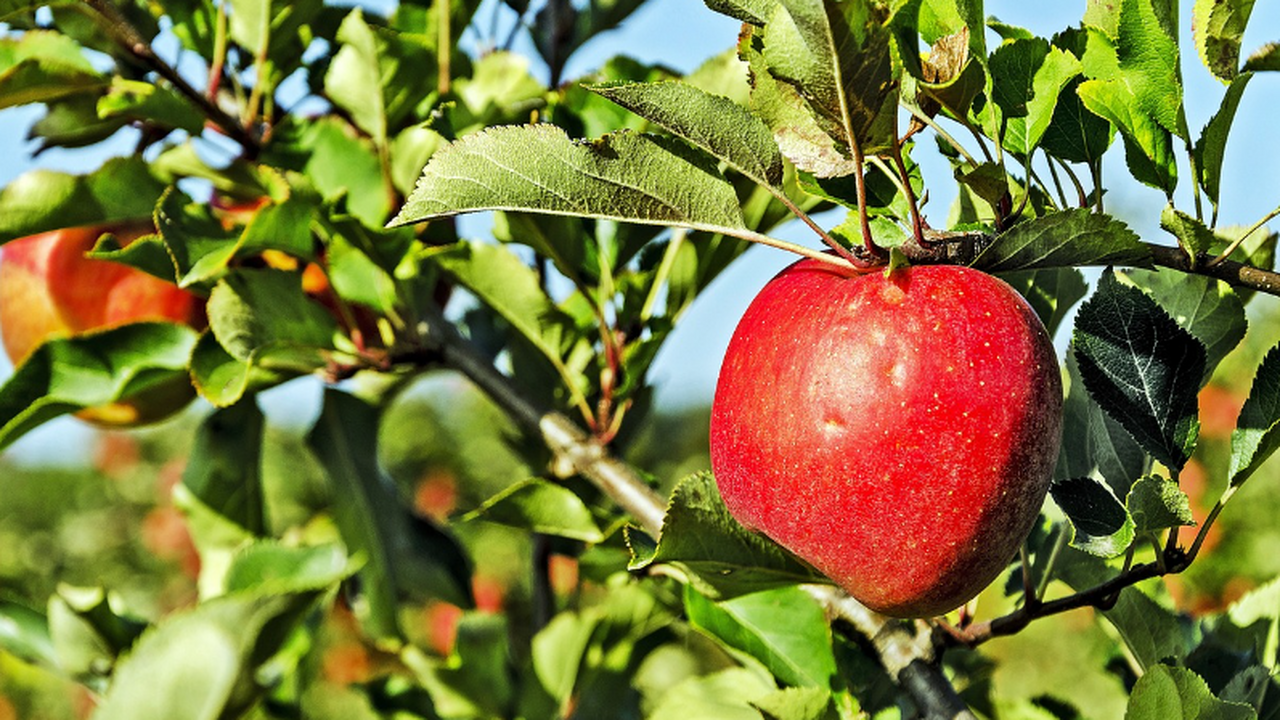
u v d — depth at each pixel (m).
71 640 0.86
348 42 0.90
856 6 0.66
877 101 0.68
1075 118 0.72
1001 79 0.72
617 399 0.91
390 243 0.86
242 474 0.94
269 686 0.79
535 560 0.98
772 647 0.78
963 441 0.68
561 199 0.72
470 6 0.93
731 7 0.69
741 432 0.70
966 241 0.71
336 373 0.88
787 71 0.67
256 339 0.84
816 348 0.69
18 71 0.86
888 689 0.81
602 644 0.90
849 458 0.68
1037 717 0.86
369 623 0.91
